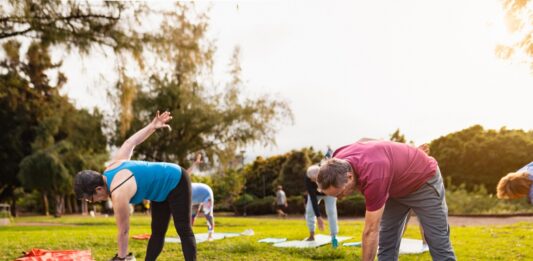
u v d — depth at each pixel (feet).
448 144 86.07
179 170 12.25
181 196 12.06
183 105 71.67
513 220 42.98
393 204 10.25
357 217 63.46
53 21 40.81
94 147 79.41
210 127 73.05
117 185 11.21
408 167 9.41
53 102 93.30
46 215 110.83
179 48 49.39
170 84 71.72
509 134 80.07
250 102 75.31
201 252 18.10
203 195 23.36
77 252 16.02
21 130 97.91
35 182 88.17
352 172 8.67
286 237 23.77
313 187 18.58
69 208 124.77
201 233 27.99
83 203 110.22
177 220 12.05
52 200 123.03
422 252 16.63
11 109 94.22
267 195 107.86
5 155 98.78
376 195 8.60
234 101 75.00
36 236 26.45
